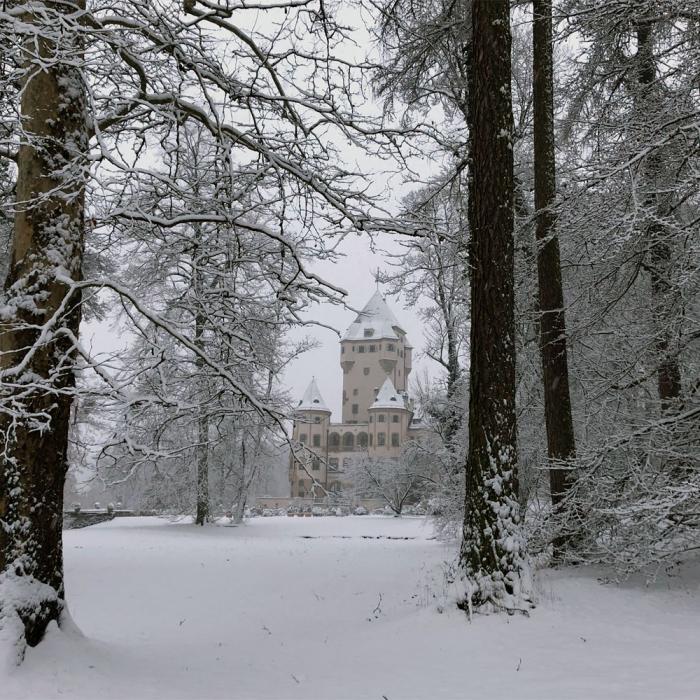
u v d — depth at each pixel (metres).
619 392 12.48
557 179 12.45
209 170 9.41
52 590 6.51
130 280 10.96
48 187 6.90
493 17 9.63
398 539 26.28
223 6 7.77
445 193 15.05
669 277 11.34
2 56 7.05
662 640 6.95
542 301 12.30
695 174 8.54
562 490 11.73
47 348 6.65
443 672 6.46
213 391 9.12
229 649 8.47
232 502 36.53
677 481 9.34
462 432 19.17
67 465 6.82
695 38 10.38
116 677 6.27
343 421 104.12
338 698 5.76
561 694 5.42
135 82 7.96
